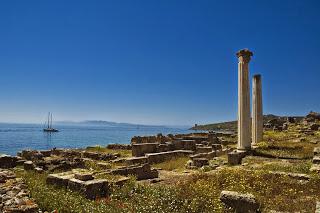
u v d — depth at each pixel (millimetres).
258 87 27875
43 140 70625
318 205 7734
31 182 12180
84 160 21156
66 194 10898
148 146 27125
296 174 12969
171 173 18766
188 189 11148
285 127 47344
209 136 42250
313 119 52875
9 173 13008
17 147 47062
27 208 8914
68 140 72312
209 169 17922
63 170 18219
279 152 22328
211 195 10188
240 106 22891
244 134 22609
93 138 86188
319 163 14703
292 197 10703
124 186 12539
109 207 9922
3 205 9148
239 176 13062
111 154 25000
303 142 28125
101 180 12109
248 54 22969
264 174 13391
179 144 30453
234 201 9117
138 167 16516
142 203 10008
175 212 9055
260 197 10539
